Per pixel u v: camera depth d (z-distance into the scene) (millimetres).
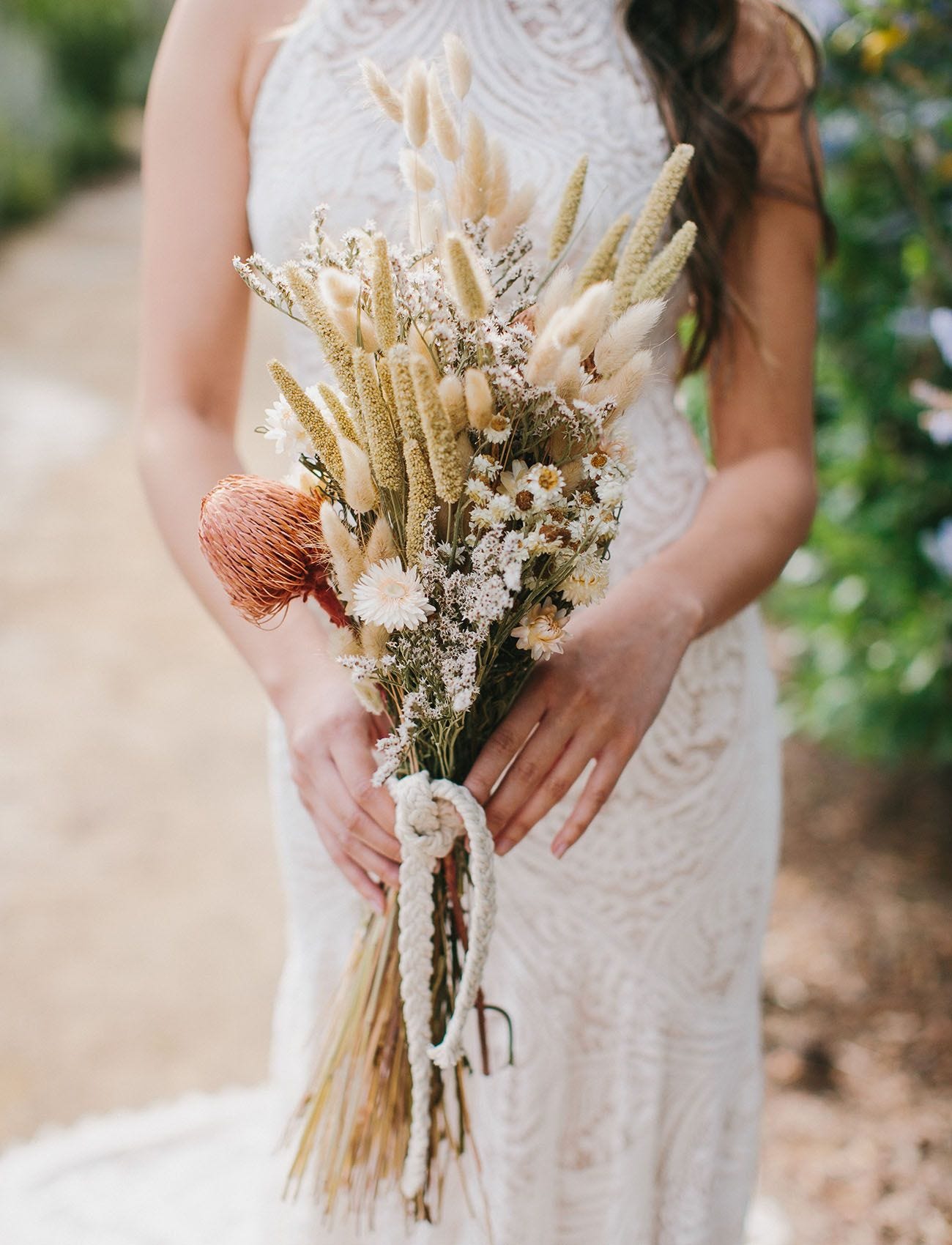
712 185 1192
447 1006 1080
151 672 4066
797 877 2791
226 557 896
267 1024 2551
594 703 992
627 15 1205
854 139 2359
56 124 12516
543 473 833
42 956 2738
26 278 9125
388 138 1158
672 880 1268
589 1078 1309
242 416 6016
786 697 3164
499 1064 1272
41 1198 1896
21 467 5695
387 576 844
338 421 855
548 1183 1306
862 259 2592
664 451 1253
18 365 7180
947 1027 2328
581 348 824
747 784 1303
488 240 927
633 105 1208
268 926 2861
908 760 3133
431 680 891
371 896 1069
